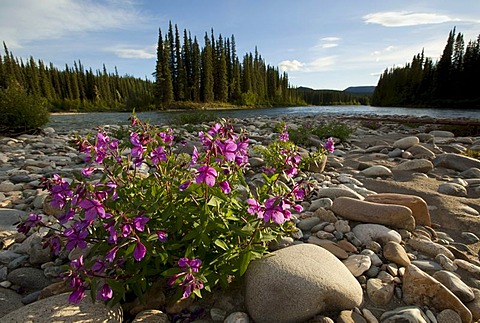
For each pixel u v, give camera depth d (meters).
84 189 1.90
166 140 2.47
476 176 5.21
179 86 56.34
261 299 2.01
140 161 2.29
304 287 1.99
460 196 4.35
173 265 2.15
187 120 15.72
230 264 2.15
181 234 2.31
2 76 55.66
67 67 73.19
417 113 30.20
